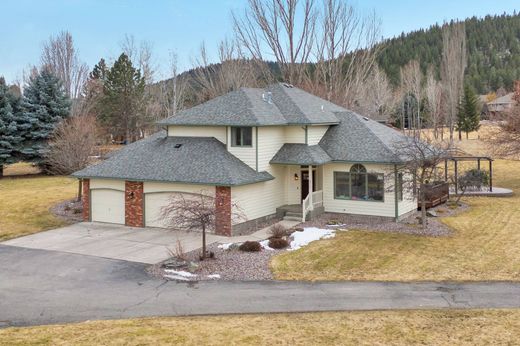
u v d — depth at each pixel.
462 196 35.84
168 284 18.09
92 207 29.75
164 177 26.89
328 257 21.22
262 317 14.75
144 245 23.88
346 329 13.70
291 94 32.09
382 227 26.34
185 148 29.08
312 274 19.09
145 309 15.62
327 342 12.88
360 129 30.34
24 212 32.16
